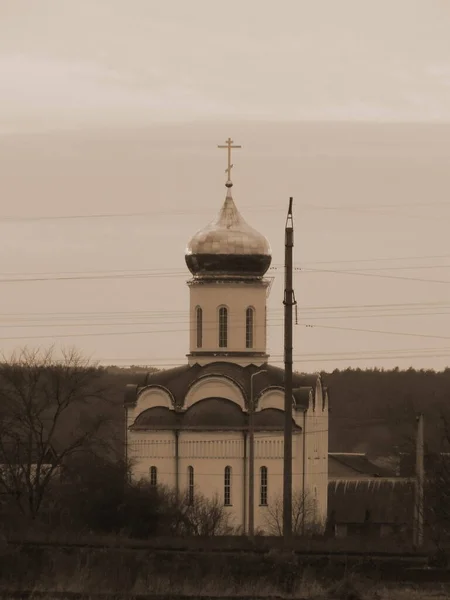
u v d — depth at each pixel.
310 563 162.62
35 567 160.38
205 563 160.25
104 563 160.75
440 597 153.00
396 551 178.00
